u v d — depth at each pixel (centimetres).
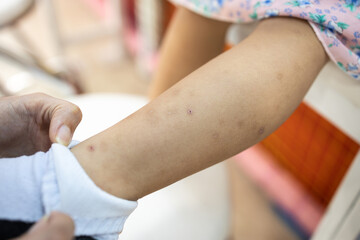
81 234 36
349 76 47
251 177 97
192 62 56
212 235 54
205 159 38
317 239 59
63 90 78
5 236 34
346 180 52
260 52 40
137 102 66
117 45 137
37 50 134
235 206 92
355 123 49
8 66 112
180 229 53
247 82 39
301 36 41
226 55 41
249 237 86
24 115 42
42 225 32
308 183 82
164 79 58
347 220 53
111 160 37
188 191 56
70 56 137
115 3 125
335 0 41
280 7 42
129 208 37
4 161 37
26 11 93
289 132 82
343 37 42
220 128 38
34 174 36
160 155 37
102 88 127
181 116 38
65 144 38
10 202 35
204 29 54
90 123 61
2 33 134
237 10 47
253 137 40
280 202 89
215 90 38
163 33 115
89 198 36
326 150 73
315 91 51
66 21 155
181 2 53
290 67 40
